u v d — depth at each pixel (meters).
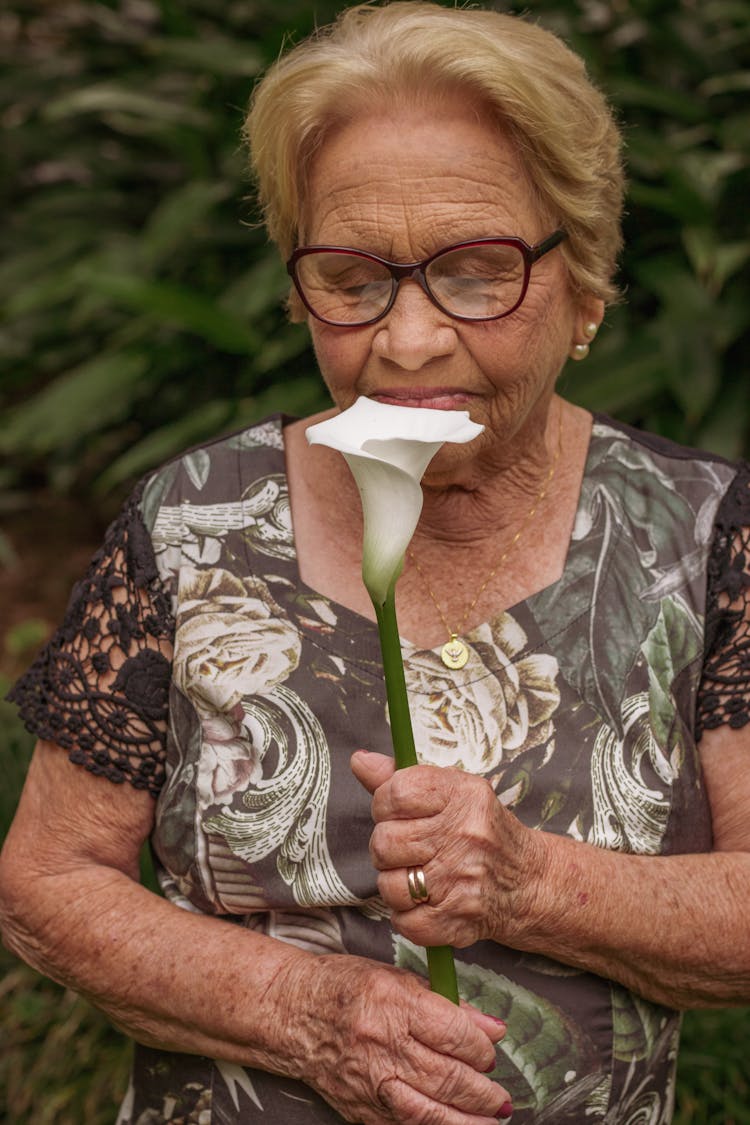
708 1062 1.74
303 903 1.10
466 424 0.83
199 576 1.15
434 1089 0.98
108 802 1.16
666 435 2.93
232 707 1.11
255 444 1.21
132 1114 1.20
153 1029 1.11
